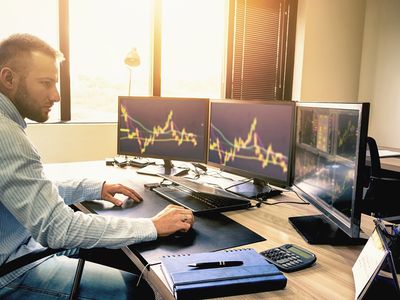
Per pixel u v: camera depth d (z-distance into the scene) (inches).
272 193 68.2
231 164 71.5
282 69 168.9
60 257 54.5
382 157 123.0
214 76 157.8
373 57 174.6
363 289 32.3
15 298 45.3
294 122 57.8
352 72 179.0
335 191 45.3
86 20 125.6
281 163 60.8
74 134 124.3
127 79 135.5
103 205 59.7
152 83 143.1
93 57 128.3
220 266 37.0
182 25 145.8
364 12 177.3
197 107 78.7
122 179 77.9
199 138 79.4
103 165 94.2
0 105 45.4
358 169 39.3
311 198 52.6
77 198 60.6
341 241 45.5
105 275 51.1
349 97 180.2
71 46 124.7
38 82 46.4
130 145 90.0
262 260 38.7
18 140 42.2
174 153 83.6
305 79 166.2
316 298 33.6
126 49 134.2
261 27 161.3
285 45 167.6
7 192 40.9
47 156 120.4
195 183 69.6
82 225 41.6
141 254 41.7
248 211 58.7
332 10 168.1
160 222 45.9
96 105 131.6
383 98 171.2
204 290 33.0
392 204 109.7
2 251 46.4
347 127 42.4
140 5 136.2
